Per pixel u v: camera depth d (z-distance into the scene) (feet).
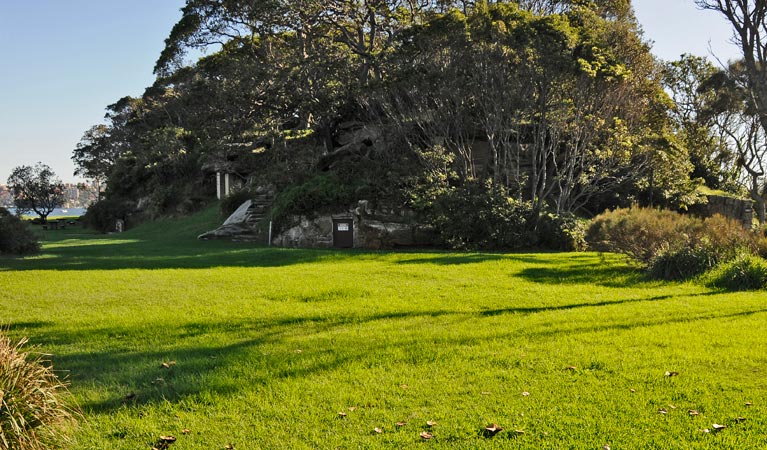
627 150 93.56
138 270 60.90
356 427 18.15
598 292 44.91
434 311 37.47
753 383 21.79
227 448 16.74
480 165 111.55
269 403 20.22
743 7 88.69
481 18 91.04
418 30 96.84
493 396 20.66
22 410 13.85
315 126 132.26
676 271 50.11
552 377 22.68
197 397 20.79
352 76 120.26
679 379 22.29
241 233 113.91
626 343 27.76
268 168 124.47
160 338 30.55
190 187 186.19
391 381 22.44
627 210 75.66
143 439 17.35
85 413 19.35
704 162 141.59
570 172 93.97
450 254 75.31
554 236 86.43
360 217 93.97
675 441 16.88
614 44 107.24
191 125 147.64
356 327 32.83
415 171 100.27
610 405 19.67
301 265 65.46
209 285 49.47
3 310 38.70
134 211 194.39
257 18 117.39
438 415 18.94
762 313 34.81
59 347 28.63
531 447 16.58
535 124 94.94
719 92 123.44
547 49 84.79
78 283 50.83
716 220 57.47
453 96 92.58
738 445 16.60
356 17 125.39
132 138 252.21
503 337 29.37
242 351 27.27
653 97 99.60
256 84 120.98
